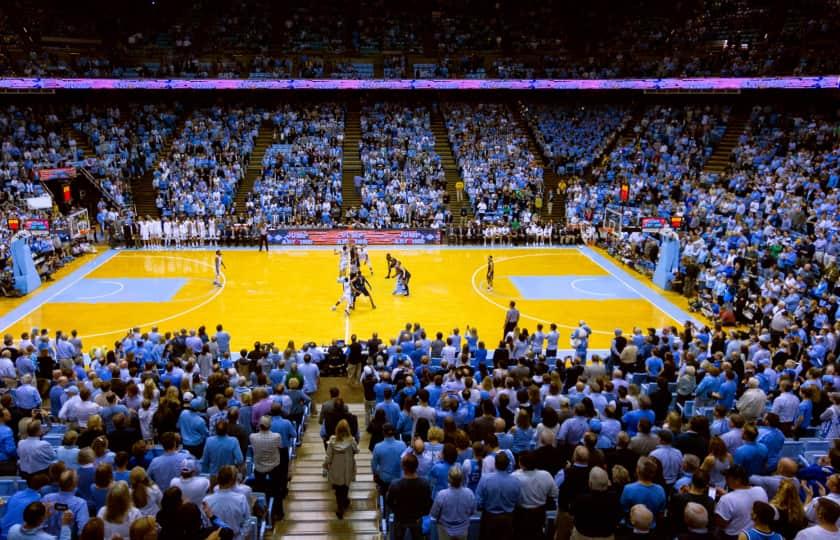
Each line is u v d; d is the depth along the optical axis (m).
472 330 20.06
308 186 45.09
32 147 46.09
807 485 9.36
